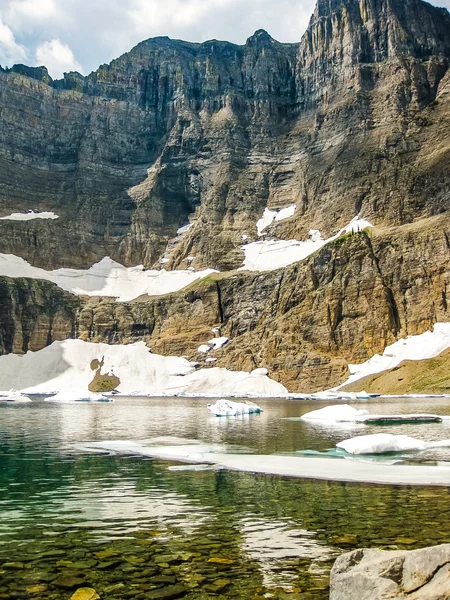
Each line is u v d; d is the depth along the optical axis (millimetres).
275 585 12844
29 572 13797
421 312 161625
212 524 18281
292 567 14023
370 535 16641
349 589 11148
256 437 46531
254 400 132375
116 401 132875
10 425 60594
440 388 125312
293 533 17047
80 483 25891
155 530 17609
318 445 40344
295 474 27656
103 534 17203
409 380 136500
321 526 17781
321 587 12672
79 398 129750
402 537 16359
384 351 160625
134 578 13352
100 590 12586
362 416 63812
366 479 26078
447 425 57312
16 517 19438
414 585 10477
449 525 17625
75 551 15477
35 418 72438
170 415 78500
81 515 19688
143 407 103125
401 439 37219
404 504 20719
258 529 17562
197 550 15484
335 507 20391
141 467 30500
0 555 15148
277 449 38062
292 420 67125
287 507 20531
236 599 12039
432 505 20500
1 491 24094
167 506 21000
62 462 32562
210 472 28609
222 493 23297
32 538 16797
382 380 142750
